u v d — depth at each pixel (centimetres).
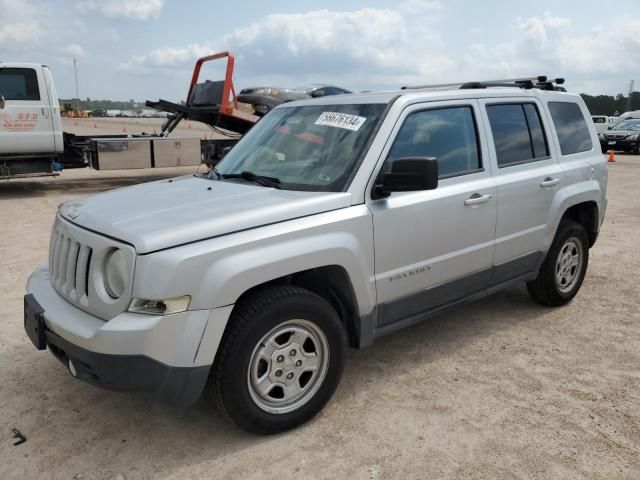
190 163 1354
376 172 350
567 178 493
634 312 512
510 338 455
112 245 284
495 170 429
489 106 436
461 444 311
